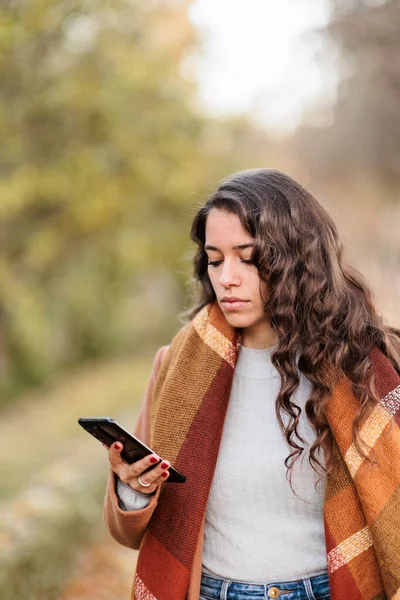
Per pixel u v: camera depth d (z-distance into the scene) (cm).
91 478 550
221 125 1437
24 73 1041
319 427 186
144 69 1165
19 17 943
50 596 405
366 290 203
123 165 1256
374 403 183
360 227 557
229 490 188
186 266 1548
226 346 198
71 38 1091
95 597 432
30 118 1120
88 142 1200
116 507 186
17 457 868
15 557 380
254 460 188
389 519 177
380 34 482
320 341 189
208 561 192
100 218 1298
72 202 1230
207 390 195
